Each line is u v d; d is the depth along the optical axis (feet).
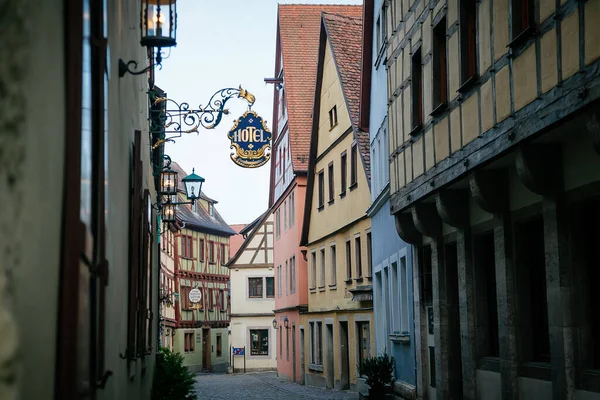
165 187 73.05
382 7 75.92
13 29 9.53
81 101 12.07
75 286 11.23
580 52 30.37
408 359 68.85
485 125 41.86
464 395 51.03
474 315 50.70
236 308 189.37
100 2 15.26
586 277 36.01
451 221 51.34
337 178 104.47
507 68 38.58
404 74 59.93
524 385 42.42
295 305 131.75
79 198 11.55
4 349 8.98
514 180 43.32
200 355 206.69
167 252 178.40
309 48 143.23
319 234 114.93
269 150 66.13
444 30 51.96
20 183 9.48
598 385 33.78
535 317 43.21
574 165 35.40
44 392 10.32
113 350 20.03
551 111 33.12
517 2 37.91
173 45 27.58
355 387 95.76
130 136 27.22
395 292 75.51
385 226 78.79
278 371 153.17
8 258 9.12
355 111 94.79
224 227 228.43
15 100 9.47
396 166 62.39
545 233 37.50
